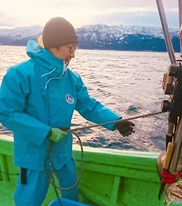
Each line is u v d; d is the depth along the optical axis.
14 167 2.63
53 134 1.70
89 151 2.33
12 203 2.51
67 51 1.74
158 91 18.14
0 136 2.64
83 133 9.67
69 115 1.85
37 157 1.82
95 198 2.37
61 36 1.70
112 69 34.19
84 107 2.03
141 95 16.91
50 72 1.73
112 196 2.31
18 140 1.83
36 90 1.73
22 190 1.88
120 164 2.24
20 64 1.74
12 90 1.68
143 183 2.24
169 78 1.16
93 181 2.42
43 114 1.76
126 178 2.30
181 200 1.33
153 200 2.20
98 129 10.00
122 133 2.01
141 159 2.18
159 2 1.20
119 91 18.52
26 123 1.69
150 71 32.34
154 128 10.36
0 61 41.06
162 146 8.95
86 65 38.41
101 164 2.31
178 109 1.14
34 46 1.78
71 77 1.90
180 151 1.23
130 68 35.38
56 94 1.77
